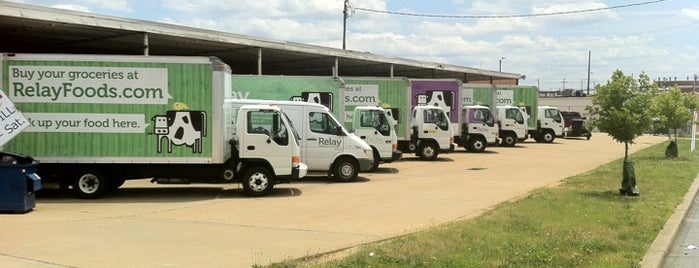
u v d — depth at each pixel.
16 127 11.82
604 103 14.59
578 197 13.13
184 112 13.57
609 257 7.68
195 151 13.61
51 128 13.30
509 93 38.28
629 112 14.18
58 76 13.30
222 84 13.65
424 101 27.67
